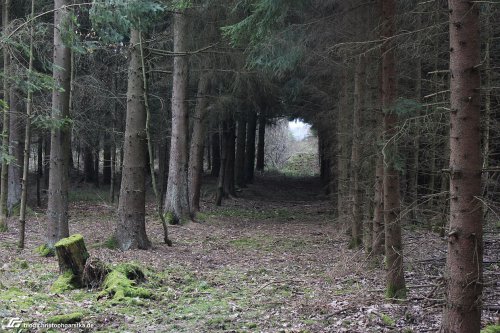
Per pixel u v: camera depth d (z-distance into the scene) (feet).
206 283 28.84
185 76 54.85
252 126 107.14
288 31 33.81
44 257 34.42
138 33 38.27
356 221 40.86
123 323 20.25
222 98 57.11
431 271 28.60
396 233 23.57
